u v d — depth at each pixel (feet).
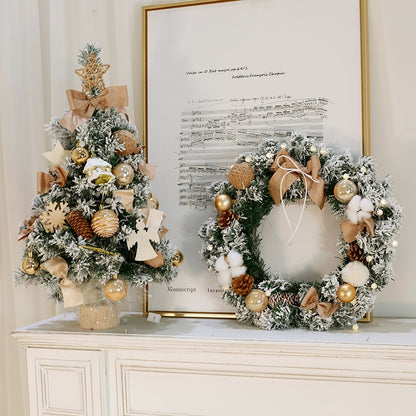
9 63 4.12
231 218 3.42
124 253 3.29
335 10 3.52
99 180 3.05
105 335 3.16
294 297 3.32
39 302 4.17
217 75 3.73
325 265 3.54
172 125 3.81
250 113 3.67
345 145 3.51
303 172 3.31
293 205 3.59
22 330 3.33
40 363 3.33
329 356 2.88
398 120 3.55
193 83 3.77
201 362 3.10
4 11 4.10
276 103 3.63
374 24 3.56
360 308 3.20
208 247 3.45
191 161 3.78
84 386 3.25
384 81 3.56
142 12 3.85
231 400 3.07
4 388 4.25
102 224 3.00
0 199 4.21
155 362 3.17
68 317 3.75
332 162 3.28
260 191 3.38
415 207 3.54
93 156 3.12
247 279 3.31
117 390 3.23
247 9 3.67
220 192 3.51
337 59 3.52
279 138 3.59
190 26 3.77
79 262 3.03
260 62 3.65
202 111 3.76
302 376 2.95
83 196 3.14
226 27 3.71
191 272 3.77
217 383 3.08
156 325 3.46
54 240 3.02
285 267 3.60
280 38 3.61
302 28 3.58
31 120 4.11
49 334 3.24
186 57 3.78
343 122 3.51
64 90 4.07
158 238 3.22
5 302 4.22
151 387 3.18
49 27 4.11
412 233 3.55
